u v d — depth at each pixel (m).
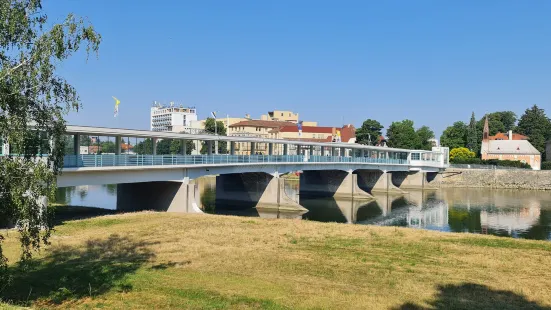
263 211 72.75
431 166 124.50
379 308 18.61
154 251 29.42
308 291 20.83
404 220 66.56
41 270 23.94
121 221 42.25
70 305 18.30
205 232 37.19
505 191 114.81
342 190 97.69
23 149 16.86
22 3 17.02
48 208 18.47
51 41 16.72
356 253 30.11
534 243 34.31
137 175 48.16
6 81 16.50
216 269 24.75
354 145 100.81
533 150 145.50
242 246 31.64
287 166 78.69
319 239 34.81
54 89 18.02
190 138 57.25
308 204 85.12
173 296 19.59
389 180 110.56
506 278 24.52
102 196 80.38
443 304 19.61
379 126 170.12
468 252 30.95
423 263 27.67
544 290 22.39
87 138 51.62
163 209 55.91
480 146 159.88
